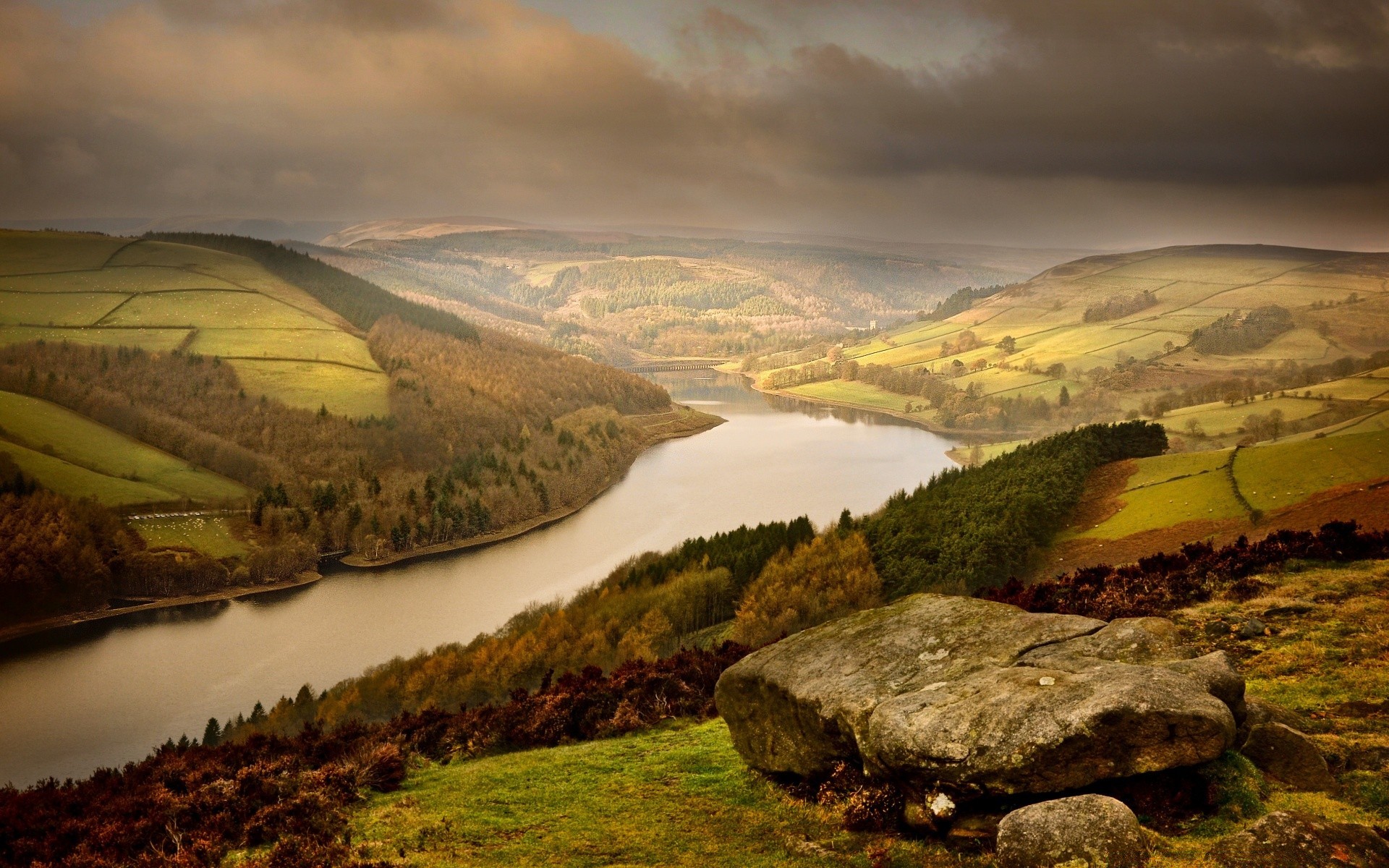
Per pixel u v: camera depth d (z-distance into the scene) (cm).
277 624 13288
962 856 1133
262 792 1786
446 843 1502
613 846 1407
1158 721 1070
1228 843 949
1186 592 2686
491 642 8275
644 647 7562
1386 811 1107
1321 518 7194
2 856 1622
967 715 1182
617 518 18575
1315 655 1841
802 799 1462
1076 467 11775
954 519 10050
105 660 11894
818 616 8556
